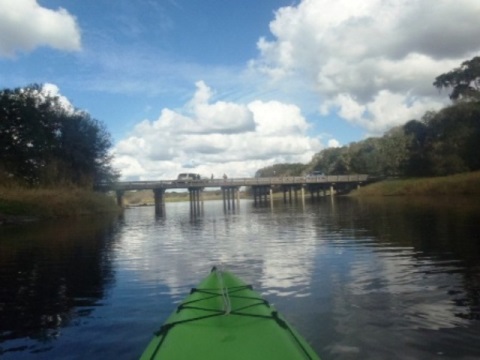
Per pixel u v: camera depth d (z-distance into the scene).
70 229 27.17
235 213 44.88
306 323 7.25
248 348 4.67
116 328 7.48
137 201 129.25
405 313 7.60
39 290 10.60
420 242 15.55
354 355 5.91
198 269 12.73
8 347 6.81
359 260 12.79
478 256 12.31
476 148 59.22
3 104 44.44
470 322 7.01
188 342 4.88
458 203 33.97
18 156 44.72
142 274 12.21
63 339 7.06
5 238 22.44
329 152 124.69
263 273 11.64
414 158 71.12
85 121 50.84
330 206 46.53
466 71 69.38
